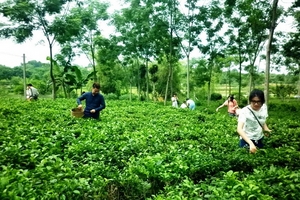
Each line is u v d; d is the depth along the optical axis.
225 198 3.88
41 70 64.00
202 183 4.74
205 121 14.49
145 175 5.19
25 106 16.92
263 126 6.71
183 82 63.12
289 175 4.55
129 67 50.72
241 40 31.92
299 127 12.20
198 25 30.11
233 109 19.02
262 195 3.91
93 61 40.28
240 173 5.41
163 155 6.11
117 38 39.44
